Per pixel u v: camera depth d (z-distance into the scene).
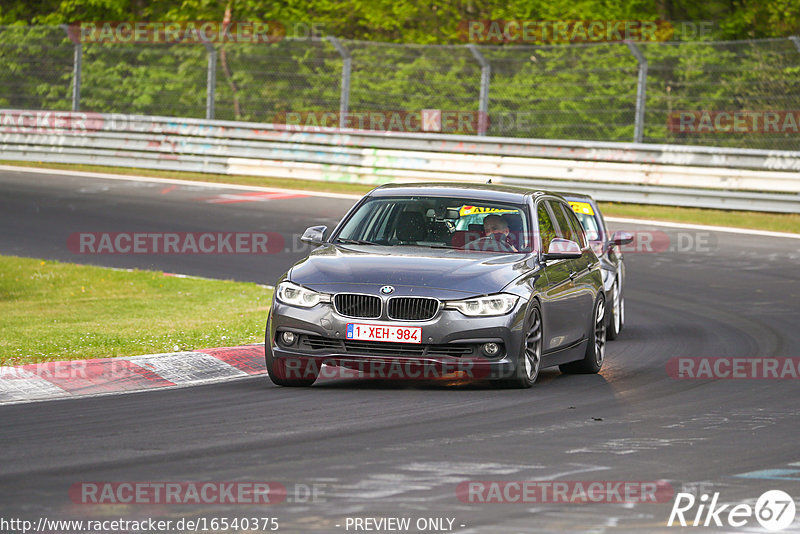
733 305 59.50
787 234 84.75
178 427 28.61
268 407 31.59
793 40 101.75
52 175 108.62
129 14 156.88
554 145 101.06
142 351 39.41
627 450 26.58
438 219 38.16
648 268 71.62
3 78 130.88
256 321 49.09
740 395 35.22
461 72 122.69
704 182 95.50
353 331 33.78
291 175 109.12
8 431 28.00
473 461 25.05
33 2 160.50
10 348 39.62
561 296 37.59
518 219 38.22
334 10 144.38
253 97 131.62
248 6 144.25
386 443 26.86
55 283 63.38
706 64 115.19
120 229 82.44
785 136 110.38
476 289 34.16
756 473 24.47
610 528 20.08
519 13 139.75
